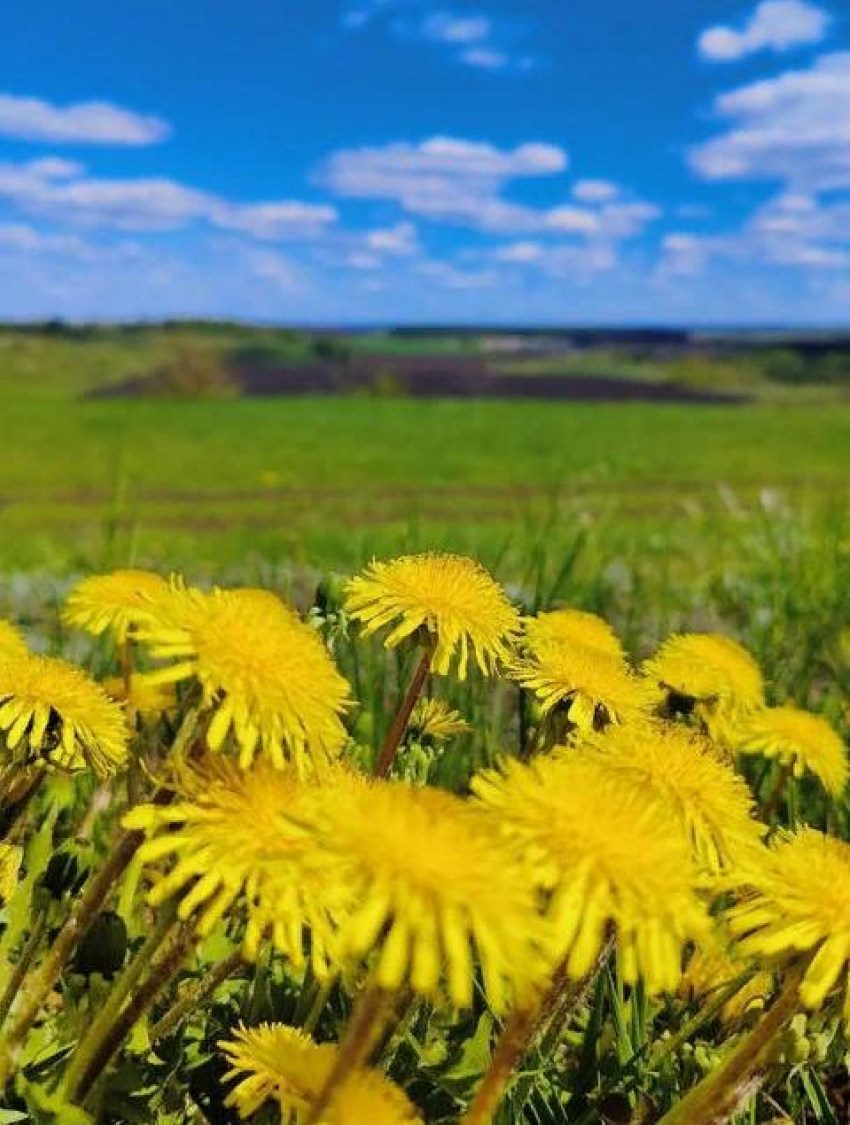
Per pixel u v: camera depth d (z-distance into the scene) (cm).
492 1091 17
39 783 26
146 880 25
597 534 73
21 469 438
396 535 55
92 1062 20
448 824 15
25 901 22
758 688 35
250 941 17
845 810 39
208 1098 23
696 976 28
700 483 390
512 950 14
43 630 49
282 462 488
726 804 21
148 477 422
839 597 54
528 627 30
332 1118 17
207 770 19
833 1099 29
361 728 36
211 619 19
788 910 19
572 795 17
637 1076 25
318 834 15
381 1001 16
